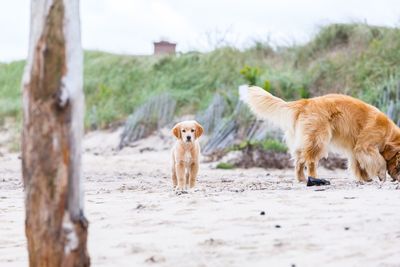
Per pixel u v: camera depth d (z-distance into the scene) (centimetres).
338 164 1862
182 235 661
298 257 551
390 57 2491
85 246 486
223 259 561
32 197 472
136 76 3284
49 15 471
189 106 2809
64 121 470
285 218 720
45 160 468
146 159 2352
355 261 526
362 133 1255
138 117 2736
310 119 1225
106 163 2233
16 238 706
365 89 2402
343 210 750
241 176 1612
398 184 1109
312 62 2797
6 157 2712
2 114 3344
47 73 469
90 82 3375
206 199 900
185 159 1183
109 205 903
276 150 1969
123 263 573
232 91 2630
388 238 588
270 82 2605
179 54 3378
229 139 2262
